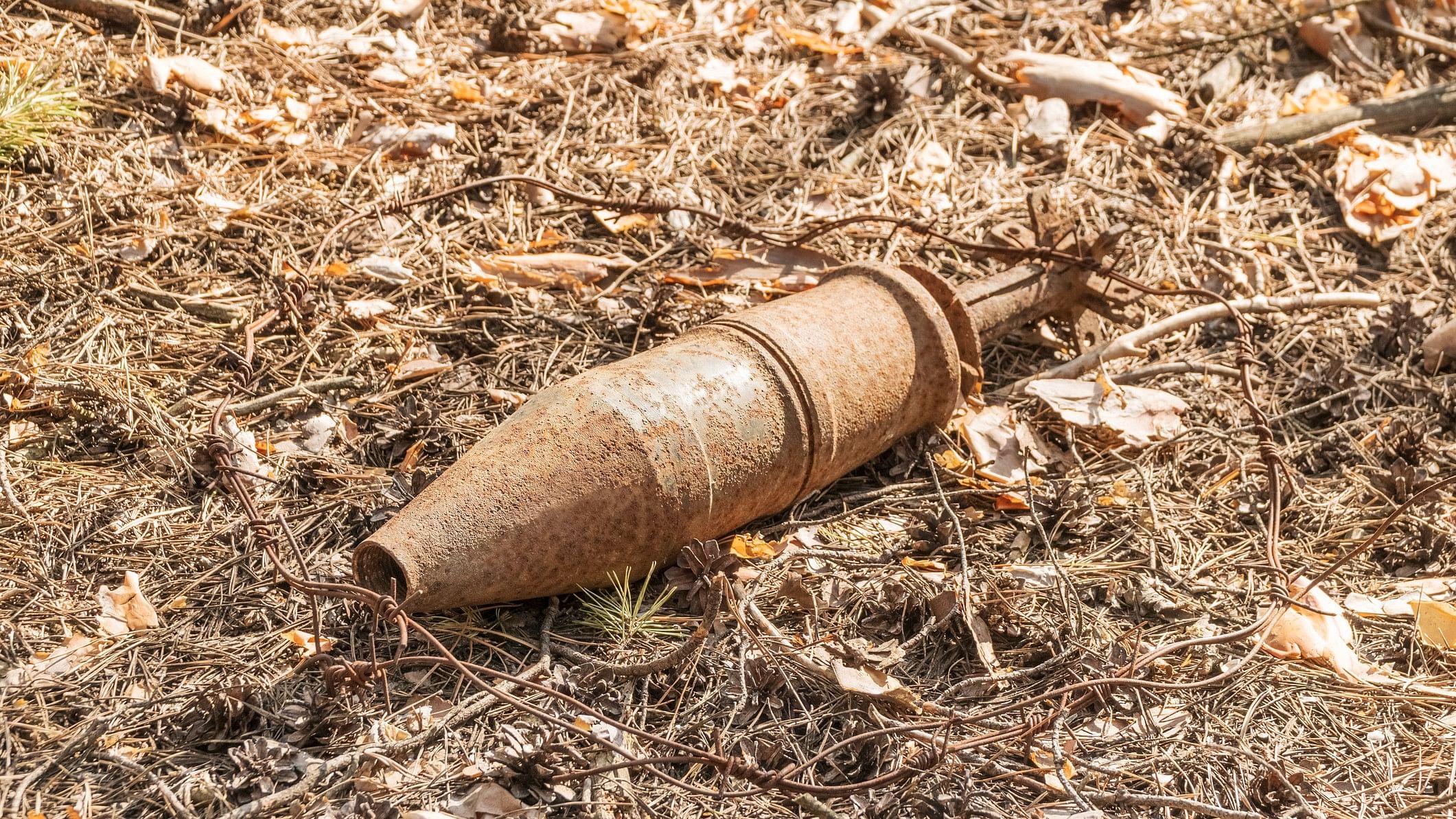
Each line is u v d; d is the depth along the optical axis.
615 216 2.57
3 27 2.61
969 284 2.46
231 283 2.47
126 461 2.32
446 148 2.63
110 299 2.43
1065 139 2.73
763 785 2.14
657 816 2.15
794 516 2.35
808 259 2.55
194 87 2.61
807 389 2.30
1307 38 2.88
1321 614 2.28
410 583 2.20
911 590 2.27
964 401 2.42
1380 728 2.23
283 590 2.25
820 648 2.25
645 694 2.21
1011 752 2.20
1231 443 2.44
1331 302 2.55
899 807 2.16
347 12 2.76
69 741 2.16
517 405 2.39
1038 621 2.27
